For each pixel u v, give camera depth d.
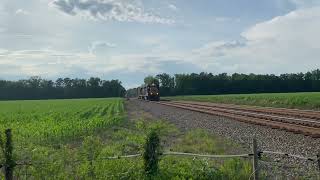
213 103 89.50
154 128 13.40
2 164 11.36
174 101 110.38
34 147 20.44
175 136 28.25
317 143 21.36
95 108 75.50
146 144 12.19
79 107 81.06
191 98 132.88
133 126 37.22
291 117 37.44
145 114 56.12
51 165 12.84
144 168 12.09
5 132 11.38
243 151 19.97
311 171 14.76
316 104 54.47
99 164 12.55
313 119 34.34
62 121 37.91
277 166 15.55
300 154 18.58
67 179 12.35
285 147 20.66
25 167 13.21
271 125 29.70
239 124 33.91
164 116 50.09
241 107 63.09
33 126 31.92
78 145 24.44
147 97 119.94
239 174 13.24
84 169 12.42
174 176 12.39
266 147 20.84
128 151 18.84
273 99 72.94
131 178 12.05
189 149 20.64
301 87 189.00
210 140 23.39
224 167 13.61
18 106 95.94
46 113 58.47
